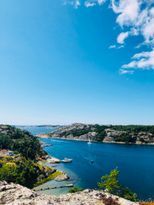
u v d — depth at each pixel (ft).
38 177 429.38
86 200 82.02
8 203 75.61
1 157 466.29
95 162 635.25
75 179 442.09
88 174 484.74
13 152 616.80
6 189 86.33
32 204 73.00
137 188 379.14
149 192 355.56
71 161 640.58
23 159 485.56
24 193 82.38
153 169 543.80
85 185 401.08
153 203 94.48
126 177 458.91
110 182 211.20
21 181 383.86
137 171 518.78
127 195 212.43
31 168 432.25
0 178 372.17
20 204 72.13
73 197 83.76
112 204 82.48
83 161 650.43
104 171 517.96
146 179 442.09
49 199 79.30
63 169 534.78
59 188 381.60
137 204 86.53
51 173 471.62
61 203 76.43
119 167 565.12
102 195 88.28
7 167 399.65
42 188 380.99
